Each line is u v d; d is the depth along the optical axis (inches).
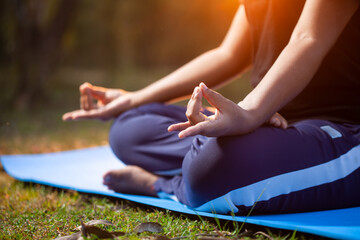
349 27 66.1
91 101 92.0
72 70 703.1
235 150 59.9
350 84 68.1
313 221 58.2
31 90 283.0
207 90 56.0
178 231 60.3
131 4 569.0
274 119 63.5
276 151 60.7
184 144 76.3
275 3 70.8
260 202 61.2
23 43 281.0
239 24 87.3
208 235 57.1
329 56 67.7
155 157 78.9
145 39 712.4
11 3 294.5
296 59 61.5
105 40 587.8
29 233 64.1
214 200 62.9
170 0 597.9
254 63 76.8
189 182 64.6
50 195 90.4
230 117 57.1
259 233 58.3
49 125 217.8
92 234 54.9
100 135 181.5
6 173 120.1
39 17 281.6
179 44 706.2
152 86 89.7
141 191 80.4
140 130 80.0
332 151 63.1
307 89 69.5
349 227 54.7
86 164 117.9
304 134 63.2
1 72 342.6
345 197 64.2
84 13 521.0
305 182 61.7
